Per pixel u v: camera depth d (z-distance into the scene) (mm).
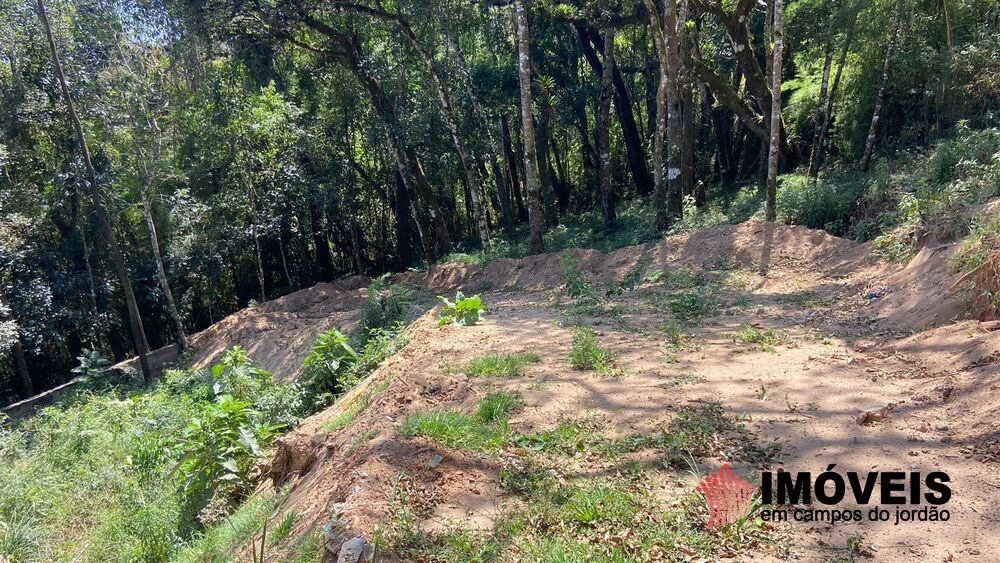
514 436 5289
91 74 19750
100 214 18984
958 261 7586
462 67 21891
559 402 5977
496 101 26047
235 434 7648
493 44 26219
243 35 21109
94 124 21016
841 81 20016
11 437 12211
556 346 8133
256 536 5020
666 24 15891
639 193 27031
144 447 9828
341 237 32312
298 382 11453
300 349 17703
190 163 24250
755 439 4922
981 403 4906
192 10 19016
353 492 4242
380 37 22781
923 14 16234
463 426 5332
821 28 18391
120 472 9820
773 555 3541
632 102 31188
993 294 6559
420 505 4199
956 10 15609
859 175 14844
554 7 21859
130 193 22312
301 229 28906
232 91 22969
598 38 25359
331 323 18250
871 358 6570
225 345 20500
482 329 9633
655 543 3711
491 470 4719
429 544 3795
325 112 26031
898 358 6398
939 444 4547
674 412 5516
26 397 21453
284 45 22688
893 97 17672
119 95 20344
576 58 28281
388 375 7906
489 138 25641
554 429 5379
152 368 20781
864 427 4938
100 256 22891
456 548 3771
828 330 7848
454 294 18359
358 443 5273
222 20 20016
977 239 7543
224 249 25672
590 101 28469
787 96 25594
